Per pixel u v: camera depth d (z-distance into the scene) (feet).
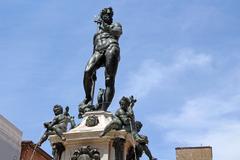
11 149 77.36
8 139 76.33
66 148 33.09
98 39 37.93
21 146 83.82
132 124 33.14
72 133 32.76
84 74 36.86
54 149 33.37
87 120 33.60
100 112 34.53
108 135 32.12
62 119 33.91
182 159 103.30
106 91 36.22
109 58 36.65
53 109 34.53
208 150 103.04
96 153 31.91
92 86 37.04
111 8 38.99
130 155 33.63
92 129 32.65
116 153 31.81
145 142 33.14
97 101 36.09
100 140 32.22
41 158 89.56
